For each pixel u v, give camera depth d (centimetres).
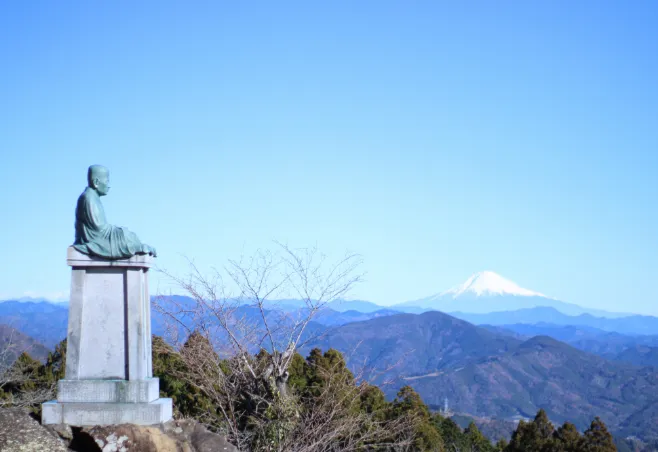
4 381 2639
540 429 4316
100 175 1511
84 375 1470
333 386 2364
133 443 1375
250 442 2034
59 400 1444
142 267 1496
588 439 3988
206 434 1462
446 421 4569
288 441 1980
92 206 1477
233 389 2236
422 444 3188
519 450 4225
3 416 1409
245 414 2192
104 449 1364
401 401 3425
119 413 1429
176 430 1455
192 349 2278
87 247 1474
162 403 1455
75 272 1495
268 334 2236
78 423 1423
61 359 2983
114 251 1473
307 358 3067
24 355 2886
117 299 1490
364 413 2553
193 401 2381
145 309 1520
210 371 2267
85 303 1489
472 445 4700
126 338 1479
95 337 1480
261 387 2175
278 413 2044
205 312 2302
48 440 1373
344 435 2258
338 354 3069
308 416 2147
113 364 1473
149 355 1535
